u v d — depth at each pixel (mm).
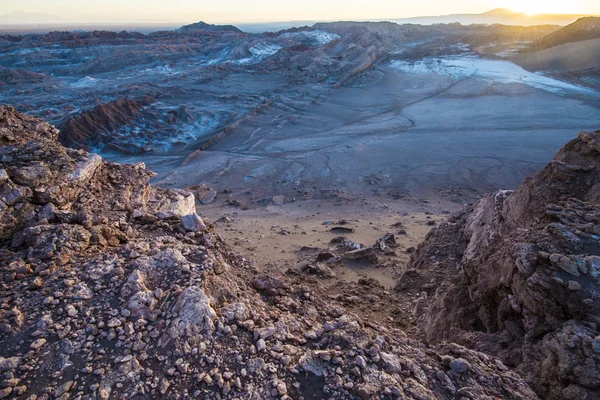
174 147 63000
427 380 4848
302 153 58656
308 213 33938
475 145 58844
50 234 6383
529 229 7305
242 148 61969
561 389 4789
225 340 4914
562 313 5562
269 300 6289
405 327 9227
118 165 11305
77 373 4301
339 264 15016
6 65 126625
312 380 4602
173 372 4449
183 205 12492
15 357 4340
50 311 4930
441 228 14547
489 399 4656
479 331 6953
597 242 6191
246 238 20219
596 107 73812
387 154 56750
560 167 9906
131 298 5109
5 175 7473
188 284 5484
